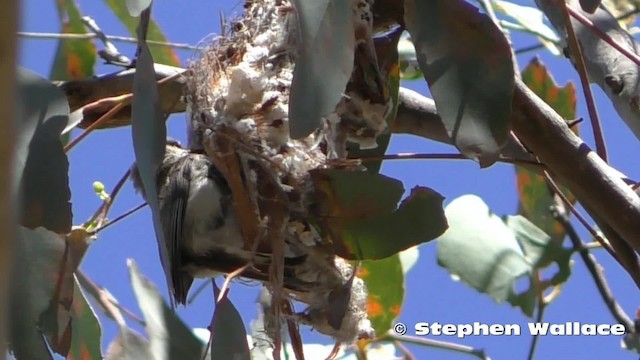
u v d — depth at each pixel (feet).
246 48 5.65
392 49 5.72
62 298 5.45
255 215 5.54
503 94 5.40
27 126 5.34
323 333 5.71
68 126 5.60
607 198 5.63
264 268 5.69
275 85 5.58
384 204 5.55
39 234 5.45
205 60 5.65
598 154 5.71
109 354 5.73
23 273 5.43
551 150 5.64
